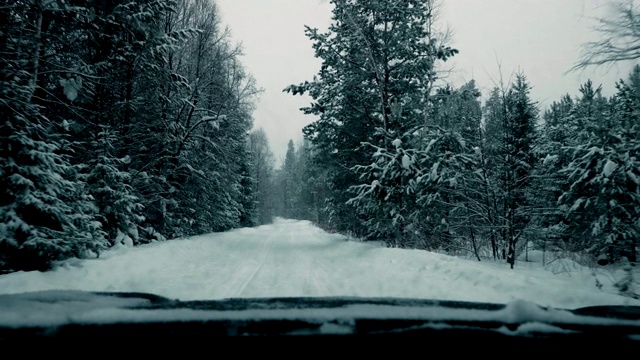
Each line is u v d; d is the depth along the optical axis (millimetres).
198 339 1588
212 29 20656
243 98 23547
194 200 19547
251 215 44188
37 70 9773
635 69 6215
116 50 12539
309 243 18047
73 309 1772
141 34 12766
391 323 1721
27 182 6594
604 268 8633
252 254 12789
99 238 8648
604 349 1654
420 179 12531
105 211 10617
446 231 12727
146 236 14828
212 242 16297
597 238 10070
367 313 1813
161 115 16969
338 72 17203
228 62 22188
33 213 6848
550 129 18406
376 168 14547
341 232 26359
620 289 5453
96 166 10695
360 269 9125
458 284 6441
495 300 5379
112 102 14195
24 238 6594
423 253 9211
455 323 1744
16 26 9062
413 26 15547
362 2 16219
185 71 20297
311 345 1606
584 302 4832
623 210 9359
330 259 11359
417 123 16266
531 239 9828
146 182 15070
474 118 11344
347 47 16859
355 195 19094
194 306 1917
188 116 17734
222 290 6406
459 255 11922
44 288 5605
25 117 7352
